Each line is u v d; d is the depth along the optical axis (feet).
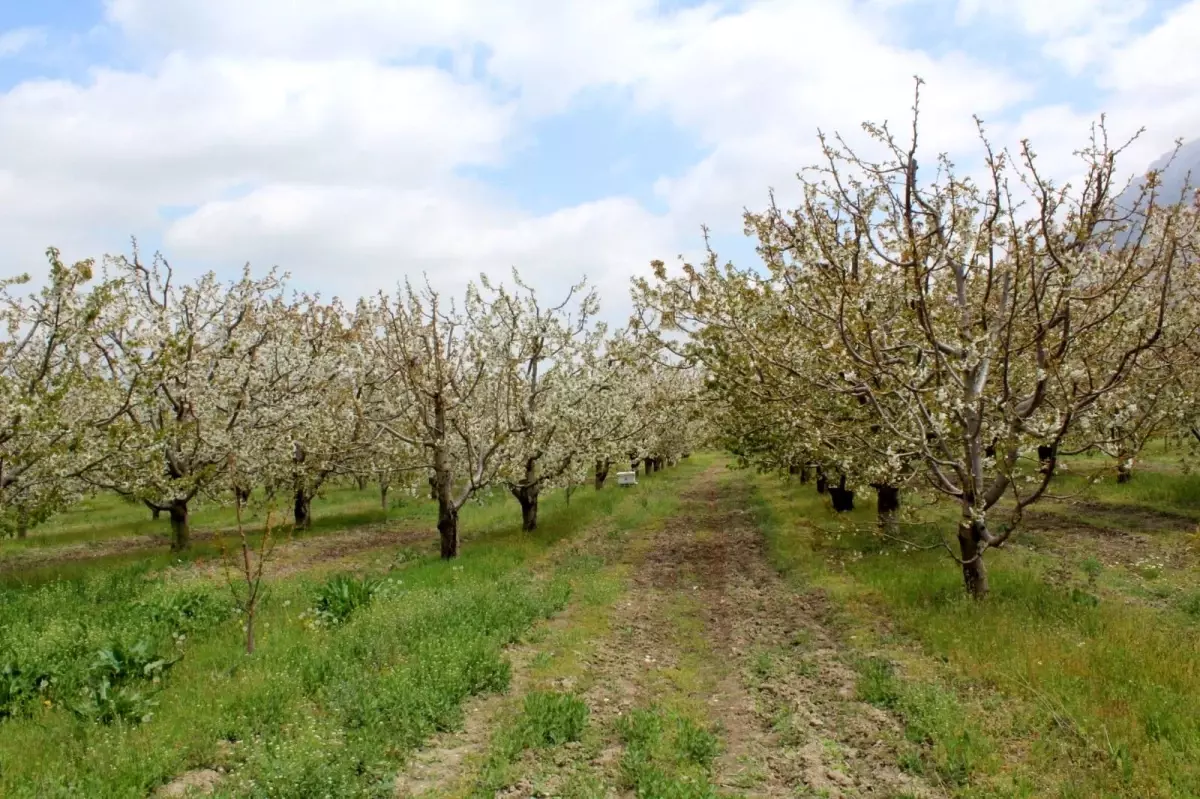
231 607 35.42
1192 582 36.14
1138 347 28.32
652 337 46.73
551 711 22.45
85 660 26.81
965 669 24.88
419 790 18.31
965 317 33.55
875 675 24.93
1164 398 44.09
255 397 66.90
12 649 27.66
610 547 56.54
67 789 17.47
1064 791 16.80
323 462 70.33
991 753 18.94
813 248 35.37
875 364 32.58
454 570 44.68
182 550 60.13
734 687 26.22
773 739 21.54
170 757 19.39
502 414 62.28
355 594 35.53
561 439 62.44
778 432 47.62
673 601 39.19
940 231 32.48
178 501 60.64
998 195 30.37
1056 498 32.45
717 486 114.21
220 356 62.39
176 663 27.30
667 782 18.02
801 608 36.29
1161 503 57.93
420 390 53.98
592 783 18.37
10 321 47.60
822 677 26.21
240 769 18.90
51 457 44.16
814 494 82.02
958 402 32.09
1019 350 32.45
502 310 56.54
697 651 30.73
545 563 49.98
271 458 65.87
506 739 20.62
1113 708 20.38
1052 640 25.91
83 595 40.45
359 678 24.66
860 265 40.09
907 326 38.55
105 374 59.16
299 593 39.32
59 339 44.98
